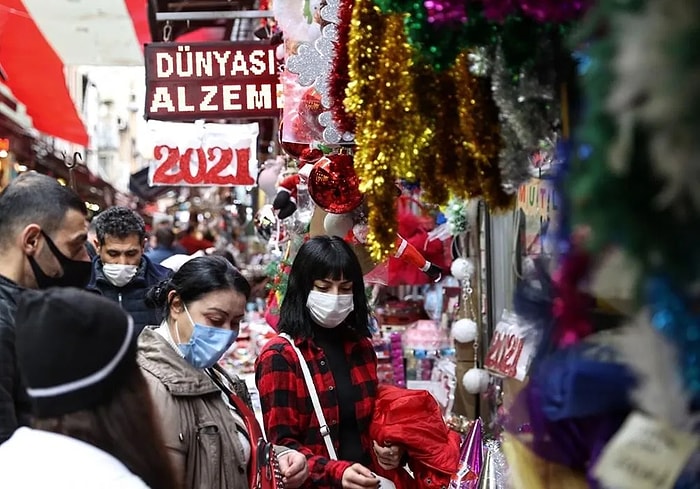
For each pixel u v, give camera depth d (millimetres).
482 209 3777
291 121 3045
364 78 1524
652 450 888
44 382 1270
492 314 3717
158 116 4094
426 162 1543
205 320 2188
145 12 4895
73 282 2180
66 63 5789
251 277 8289
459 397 3910
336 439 2570
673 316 788
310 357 2604
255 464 2219
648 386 860
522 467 1239
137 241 3635
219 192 14852
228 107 4098
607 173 781
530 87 1302
